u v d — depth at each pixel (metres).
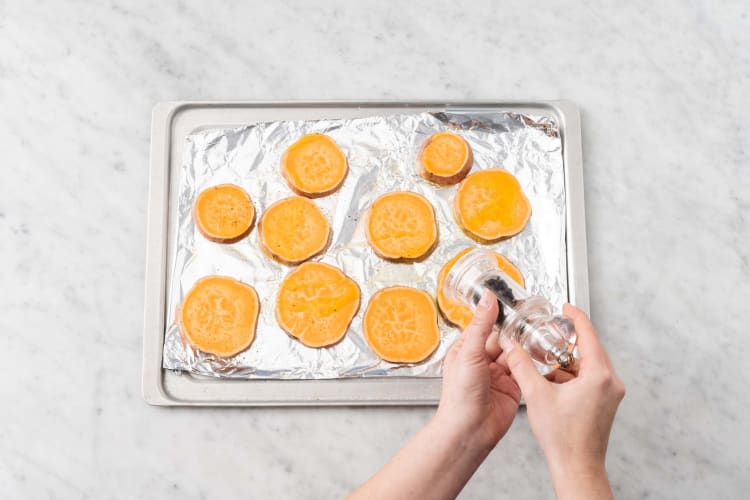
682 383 0.79
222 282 0.77
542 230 0.79
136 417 0.77
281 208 0.79
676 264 0.82
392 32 0.88
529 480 0.76
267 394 0.76
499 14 0.89
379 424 0.77
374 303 0.77
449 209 0.80
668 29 0.89
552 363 0.62
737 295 0.81
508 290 0.67
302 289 0.77
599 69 0.87
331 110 0.83
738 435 0.78
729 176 0.85
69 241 0.82
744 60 0.88
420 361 0.75
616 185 0.84
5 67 0.86
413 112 0.84
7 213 0.82
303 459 0.77
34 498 0.76
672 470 0.77
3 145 0.84
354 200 0.80
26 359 0.79
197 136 0.81
